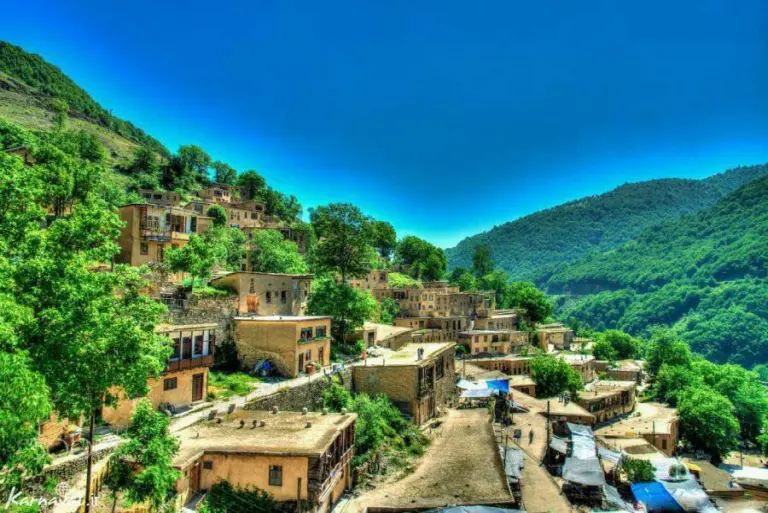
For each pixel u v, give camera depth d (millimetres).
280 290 62219
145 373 21875
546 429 56281
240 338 49625
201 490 26828
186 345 37719
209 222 84938
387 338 74625
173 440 23125
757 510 51469
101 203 28219
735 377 100750
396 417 46500
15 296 19016
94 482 24219
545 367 83875
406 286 128125
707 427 79688
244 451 26938
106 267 45375
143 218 59875
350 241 78375
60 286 19922
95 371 20359
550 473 45781
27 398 15469
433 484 35656
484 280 176250
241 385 43250
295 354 47781
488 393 60781
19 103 166500
